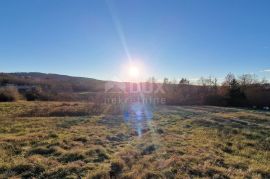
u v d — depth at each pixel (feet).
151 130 57.11
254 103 163.22
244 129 60.95
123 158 32.22
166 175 26.58
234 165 31.76
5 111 95.09
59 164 29.27
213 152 37.65
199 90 189.98
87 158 31.94
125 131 54.54
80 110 102.06
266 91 168.04
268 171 29.96
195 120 75.36
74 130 53.98
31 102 147.02
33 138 42.29
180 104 168.45
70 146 38.37
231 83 174.91
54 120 72.13
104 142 42.47
